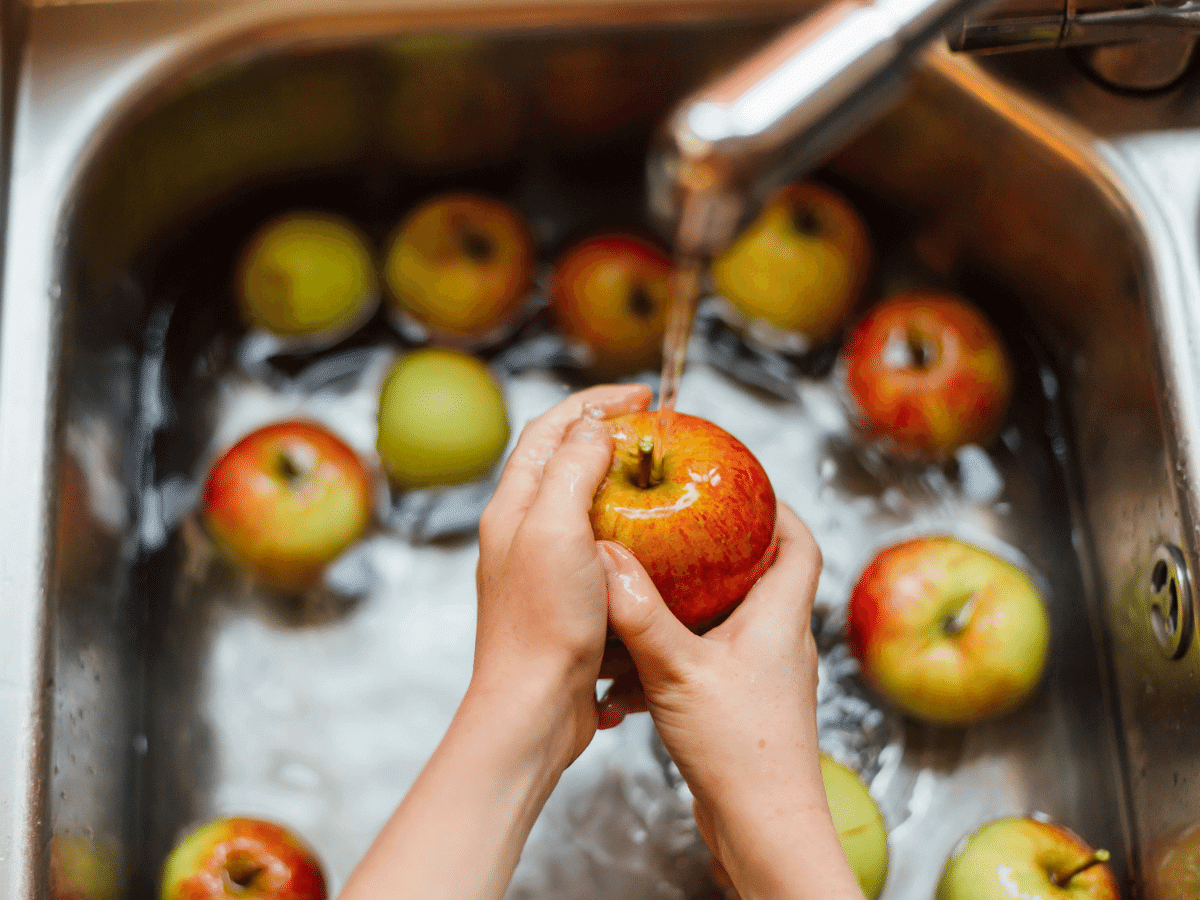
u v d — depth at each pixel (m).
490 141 0.97
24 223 0.86
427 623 0.92
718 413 0.95
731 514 0.76
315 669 0.92
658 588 0.76
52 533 0.83
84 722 0.85
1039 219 0.91
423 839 0.71
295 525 0.90
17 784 0.79
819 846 0.73
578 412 0.81
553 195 0.99
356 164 0.97
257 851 0.85
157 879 0.88
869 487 0.94
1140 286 0.85
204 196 0.96
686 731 0.75
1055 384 0.94
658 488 0.76
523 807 0.73
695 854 0.88
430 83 0.93
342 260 0.95
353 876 0.71
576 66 0.92
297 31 0.89
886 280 0.98
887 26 0.62
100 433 0.90
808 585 0.78
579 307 0.94
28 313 0.85
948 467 0.94
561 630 0.74
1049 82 0.88
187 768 0.90
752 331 0.96
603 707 0.80
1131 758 0.88
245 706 0.91
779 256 0.93
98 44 0.89
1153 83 0.87
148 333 0.95
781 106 0.58
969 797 0.89
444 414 0.91
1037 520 0.93
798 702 0.75
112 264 0.92
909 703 0.88
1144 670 0.86
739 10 0.89
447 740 0.73
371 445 0.95
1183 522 0.82
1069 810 0.88
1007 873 0.83
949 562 0.88
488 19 0.90
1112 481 0.89
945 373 0.92
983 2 0.65
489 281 0.94
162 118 0.90
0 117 0.87
